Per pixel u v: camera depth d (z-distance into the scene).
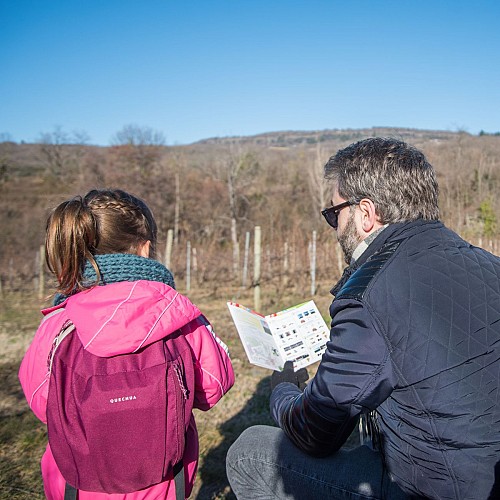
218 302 9.93
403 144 1.50
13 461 3.16
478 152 31.47
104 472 1.25
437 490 1.26
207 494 2.66
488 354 1.22
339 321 1.31
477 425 1.20
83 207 1.42
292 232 13.73
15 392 4.54
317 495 1.46
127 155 37.25
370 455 1.48
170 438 1.27
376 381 1.25
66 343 1.33
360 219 1.49
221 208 34.75
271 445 1.56
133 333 1.26
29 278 17.00
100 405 1.22
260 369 4.79
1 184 38.81
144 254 1.57
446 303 1.24
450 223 16.41
